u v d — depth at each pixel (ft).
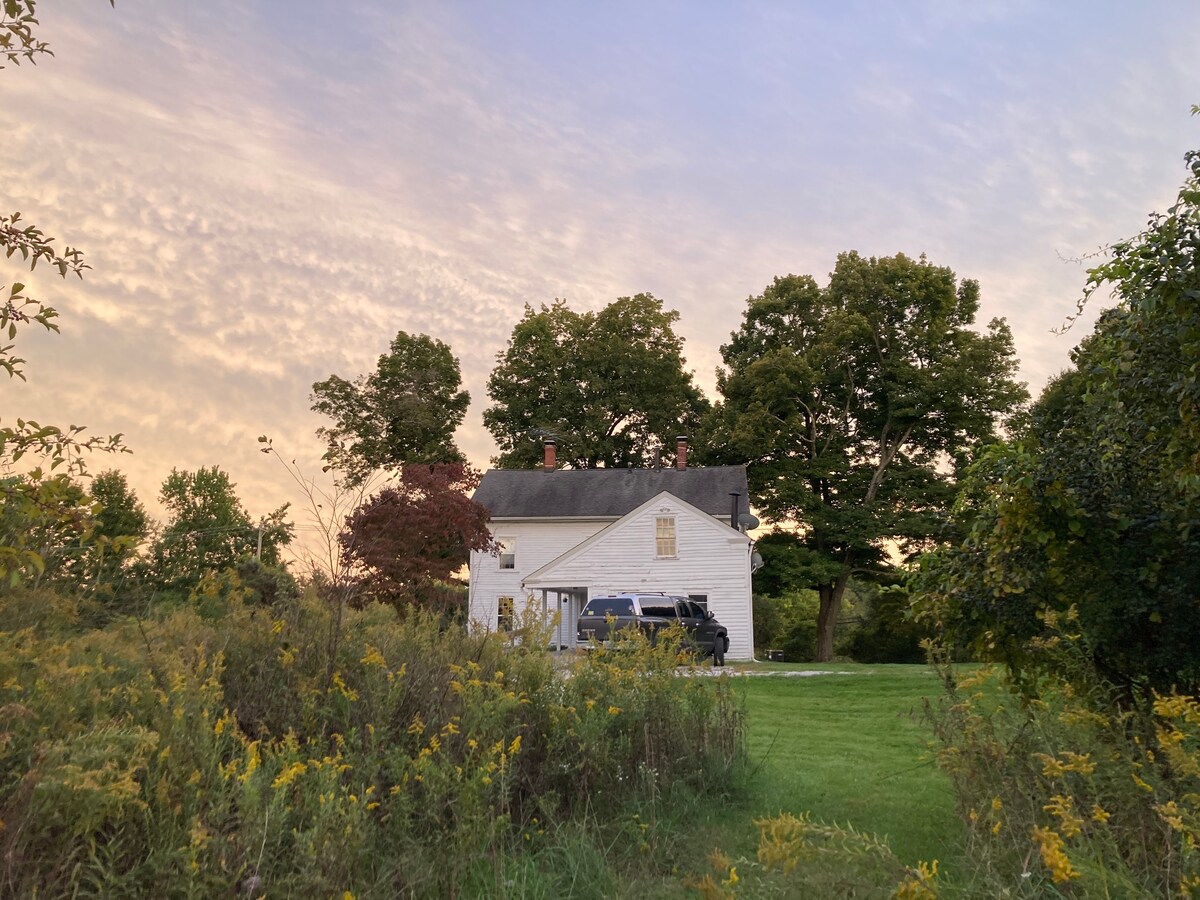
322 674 19.57
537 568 129.18
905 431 153.58
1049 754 15.48
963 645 21.22
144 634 18.92
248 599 26.91
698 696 26.73
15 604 18.37
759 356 163.94
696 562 115.44
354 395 178.09
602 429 179.32
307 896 12.78
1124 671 19.02
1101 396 19.79
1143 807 13.56
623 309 190.39
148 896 11.91
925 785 26.37
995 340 148.25
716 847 19.10
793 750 33.47
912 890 11.20
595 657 26.00
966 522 22.53
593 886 16.60
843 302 157.79
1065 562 19.34
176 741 13.82
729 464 159.02
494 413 189.57
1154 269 16.47
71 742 12.37
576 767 20.72
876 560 151.74
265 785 13.85
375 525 51.42
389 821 16.33
